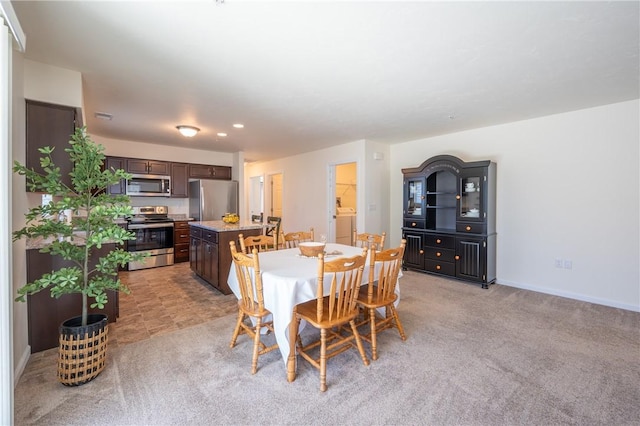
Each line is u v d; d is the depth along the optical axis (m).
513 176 3.89
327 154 5.57
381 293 2.27
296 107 3.26
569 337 2.46
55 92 2.29
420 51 2.09
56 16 1.67
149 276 4.44
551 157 3.58
